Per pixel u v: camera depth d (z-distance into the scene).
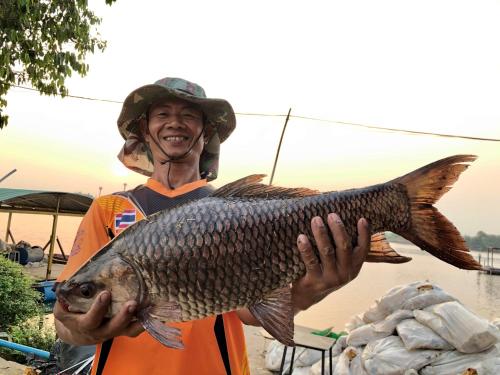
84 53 7.71
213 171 2.64
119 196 2.17
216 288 1.71
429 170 1.91
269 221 1.76
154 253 1.69
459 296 16.39
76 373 3.75
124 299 1.67
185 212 1.75
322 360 4.75
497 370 4.35
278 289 1.77
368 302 13.29
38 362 5.26
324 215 1.80
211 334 1.92
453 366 4.57
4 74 7.13
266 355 5.98
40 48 7.36
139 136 2.53
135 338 1.88
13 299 7.55
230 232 1.72
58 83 7.55
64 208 17.48
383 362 4.82
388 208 1.89
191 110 2.24
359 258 1.77
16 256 16.59
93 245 2.02
